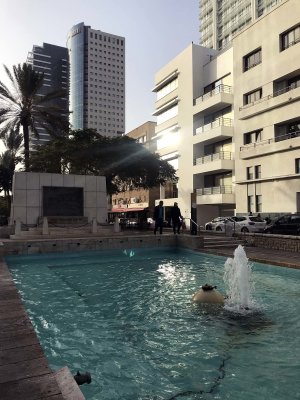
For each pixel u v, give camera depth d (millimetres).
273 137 30141
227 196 35125
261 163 31297
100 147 29922
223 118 36156
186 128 41969
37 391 3037
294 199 27969
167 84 47531
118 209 58281
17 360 3746
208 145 40375
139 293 8508
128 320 6355
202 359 4629
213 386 3912
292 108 28375
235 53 34875
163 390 3832
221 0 91562
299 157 27500
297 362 4504
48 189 20844
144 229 28312
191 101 41031
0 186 46000
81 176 21797
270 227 22203
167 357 4703
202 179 40812
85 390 3834
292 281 9680
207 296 7496
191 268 12320
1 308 5988
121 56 139125
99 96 133625
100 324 6133
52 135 32375
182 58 43156
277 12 29812
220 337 5426
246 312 6754
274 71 30047
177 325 6039
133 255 15695
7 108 30438
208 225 29375
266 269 11375
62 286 9359
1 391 3045
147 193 51875
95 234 19219
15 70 29484
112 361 4586
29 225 19781
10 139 39031
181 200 42688
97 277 10680
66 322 6254
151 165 31719
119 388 3879
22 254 14328
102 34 135750
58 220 20438
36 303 7586
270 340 5281
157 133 50375
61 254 14828
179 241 17281
